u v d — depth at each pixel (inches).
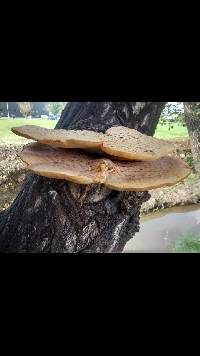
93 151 21.2
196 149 65.2
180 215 101.7
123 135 21.0
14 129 19.8
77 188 19.1
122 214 20.4
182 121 80.0
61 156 20.2
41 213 19.4
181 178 19.6
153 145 20.7
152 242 82.9
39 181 20.4
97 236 19.9
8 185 92.5
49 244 19.2
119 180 18.2
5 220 21.6
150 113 24.8
